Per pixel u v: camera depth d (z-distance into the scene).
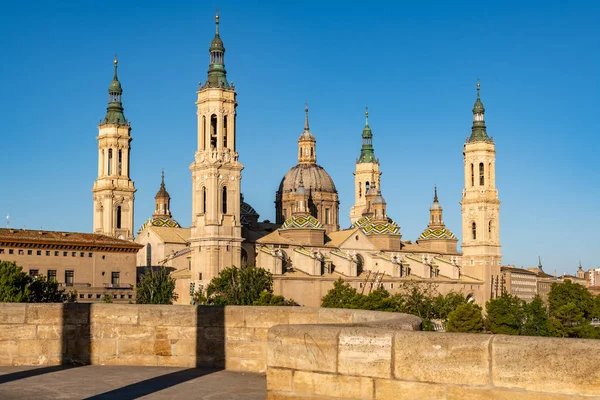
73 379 23.53
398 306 174.00
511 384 15.27
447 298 194.75
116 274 172.50
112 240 176.00
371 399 16.52
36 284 134.12
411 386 16.17
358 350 16.69
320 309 25.02
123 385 22.52
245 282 166.50
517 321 184.88
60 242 163.00
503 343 15.39
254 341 25.61
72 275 165.62
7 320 26.59
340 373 16.83
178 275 189.75
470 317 166.50
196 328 26.23
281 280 187.75
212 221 181.88
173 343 26.38
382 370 16.44
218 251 181.62
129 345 26.56
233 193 186.62
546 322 184.62
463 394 15.69
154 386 22.33
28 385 22.53
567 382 14.78
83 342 26.72
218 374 24.58
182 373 24.73
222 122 187.75
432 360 15.99
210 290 168.50
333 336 16.95
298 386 17.27
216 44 190.12
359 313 24.03
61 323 26.77
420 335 16.19
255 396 20.73
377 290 176.50
